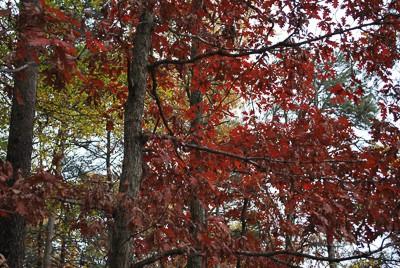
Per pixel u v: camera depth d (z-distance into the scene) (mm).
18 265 6082
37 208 3695
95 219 4895
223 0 6133
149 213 4543
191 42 6672
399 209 5020
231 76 6570
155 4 5148
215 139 7195
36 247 13812
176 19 5691
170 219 4590
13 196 3545
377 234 5102
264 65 6328
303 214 6242
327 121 5961
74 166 11906
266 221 6859
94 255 10680
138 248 5156
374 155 5277
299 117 6504
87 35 3938
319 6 5992
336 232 5121
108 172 5465
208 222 5125
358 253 5371
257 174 6137
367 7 5895
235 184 6551
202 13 5910
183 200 5715
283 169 5727
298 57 6020
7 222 6082
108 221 4898
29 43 2818
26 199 3604
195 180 5379
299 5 5977
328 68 7098
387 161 5059
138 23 5258
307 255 5117
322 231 5027
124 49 5648
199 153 6145
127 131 5250
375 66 6355
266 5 6109
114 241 4781
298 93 6883
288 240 6477
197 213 6941
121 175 5133
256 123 6555
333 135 5961
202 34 6219
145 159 5465
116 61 6211
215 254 4617
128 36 5699
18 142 6391
